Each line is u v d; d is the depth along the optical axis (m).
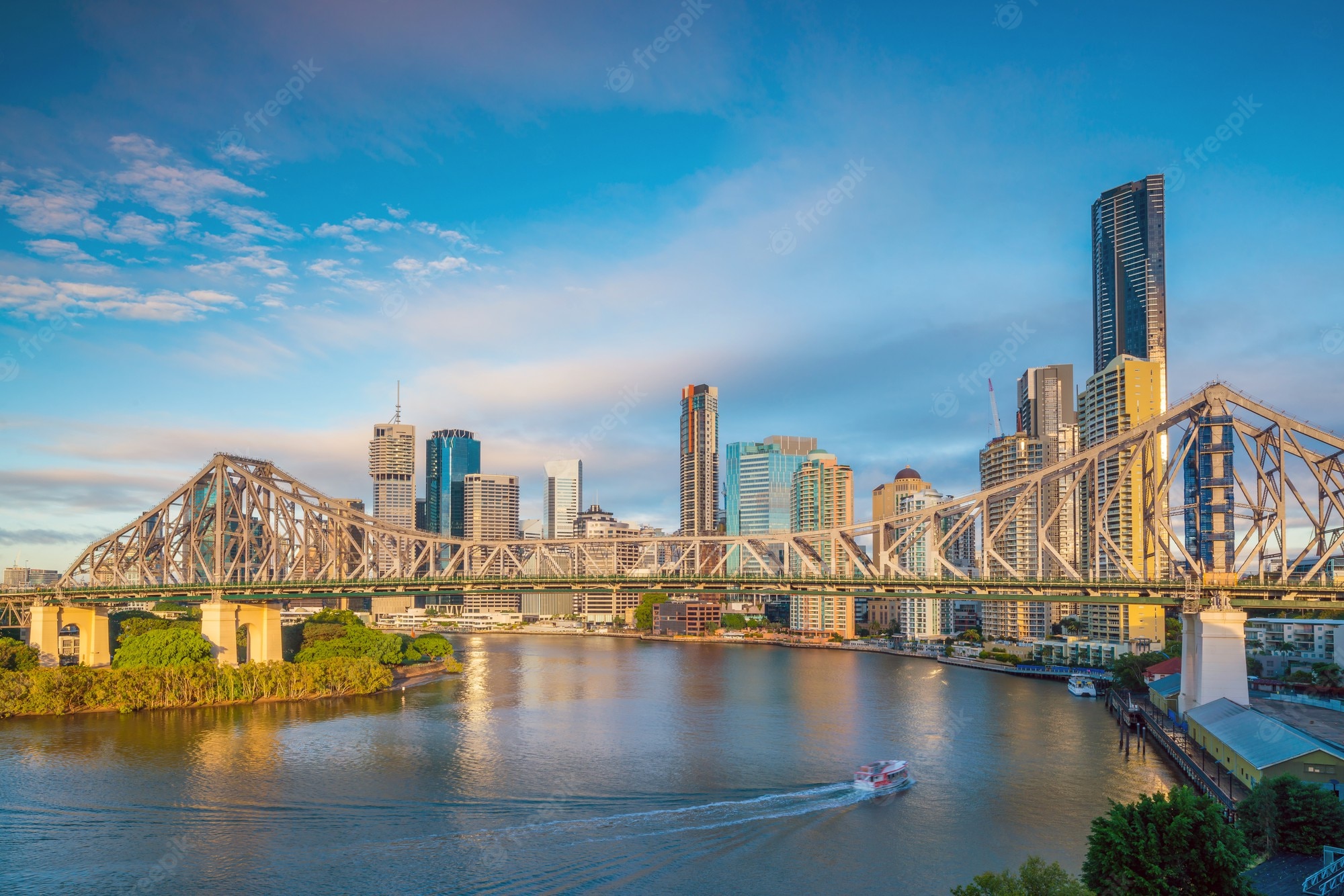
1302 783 109.00
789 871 114.25
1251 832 107.44
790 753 173.88
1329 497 190.38
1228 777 145.75
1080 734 196.38
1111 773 159.62
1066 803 141.00
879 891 108.50
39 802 138.00
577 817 133.12
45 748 172.75
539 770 158.62
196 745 175.75
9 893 105.81
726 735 191.38
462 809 136.38
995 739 190.38
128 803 137.50
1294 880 95.06
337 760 164.62
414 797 141.62
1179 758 161.75
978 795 145.12
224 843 121.75
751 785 150.00
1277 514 191.62
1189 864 83.19
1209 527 193.00
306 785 147.88
